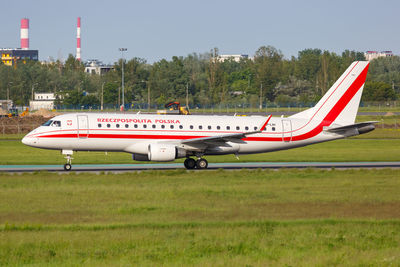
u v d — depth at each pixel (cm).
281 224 7231
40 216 7731
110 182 11031
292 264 5419
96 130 13375
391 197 9506
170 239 6347
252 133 13525
